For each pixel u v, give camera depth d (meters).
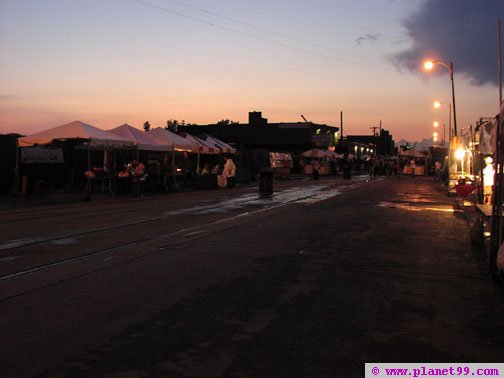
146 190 24.52
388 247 9.18
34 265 7.36
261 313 5.28
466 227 11.99
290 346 4.39
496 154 6.98
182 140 26.89
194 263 7.61
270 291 6.12
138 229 11.14
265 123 60.22
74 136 19.61
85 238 9.86
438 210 15.88
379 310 5.45
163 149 24.61
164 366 3.94
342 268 7.41
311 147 59.28
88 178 19.48
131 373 3.80
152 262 7.64
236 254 8.33
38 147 23.89
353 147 79.19
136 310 5.32
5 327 4.77
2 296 5.76
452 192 21.75
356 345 4.43
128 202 18.78
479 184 12.42
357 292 6.14
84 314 5.16
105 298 5.73
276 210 15.48
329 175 57.62
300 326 4.90
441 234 10.85
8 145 22.58
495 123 7.22
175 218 13.27
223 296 5.88
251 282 6.54
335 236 10.34
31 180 23.62
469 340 4.61
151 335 4.60
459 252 8.79
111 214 14.31
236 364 3.99
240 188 28.38
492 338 4.66
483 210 9.03
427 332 4.80
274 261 7.82
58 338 4.50
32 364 3.95
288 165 47.66
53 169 24.97
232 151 33.44
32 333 4.62
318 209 15.88
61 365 3.94
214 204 17.66
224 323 4.96
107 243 9.27
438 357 4.21
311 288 6.29
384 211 15.40
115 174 23.75
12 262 7.57
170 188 25.44
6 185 22.58
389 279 6.80
